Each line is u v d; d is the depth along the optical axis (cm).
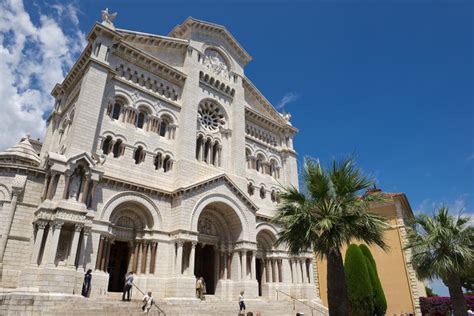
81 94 3080
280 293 4084
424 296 4966
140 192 3180
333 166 2103
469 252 2411
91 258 2678
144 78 3747
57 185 2628
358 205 1945
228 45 4909
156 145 3559
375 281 3600
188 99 3931
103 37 3403
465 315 2392
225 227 3869
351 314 3145
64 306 2198
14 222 2622
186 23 4444
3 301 2075
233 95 4662
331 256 1903
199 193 3462
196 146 3988
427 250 2588
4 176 2750
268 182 4841
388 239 4544
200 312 2650
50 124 3878
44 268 2341
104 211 2870
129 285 2619
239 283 3566
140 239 3117
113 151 3231
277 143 5341
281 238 2083
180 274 3028
